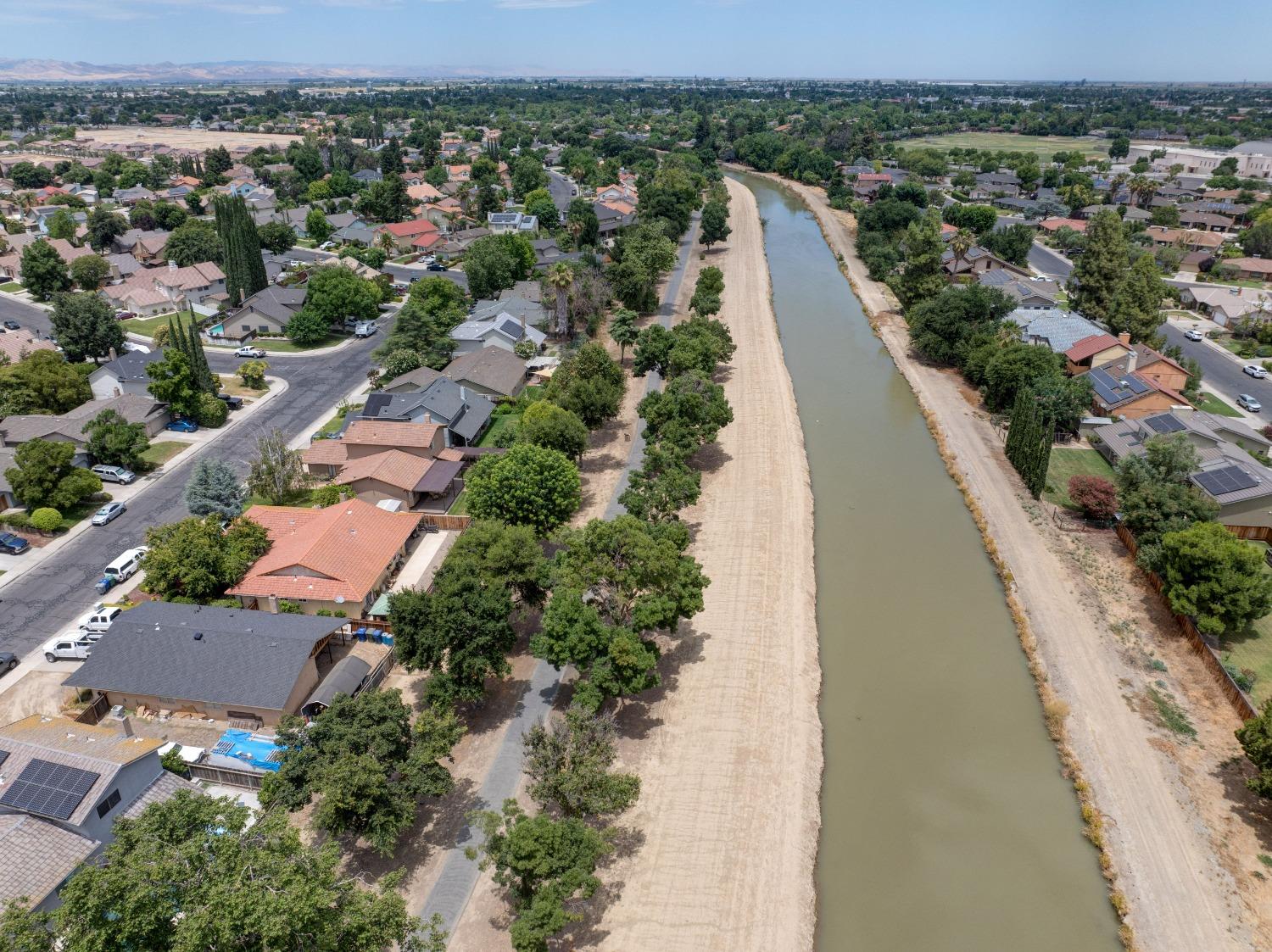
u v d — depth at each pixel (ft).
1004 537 229.45
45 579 205.77
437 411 265.34
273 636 166.50
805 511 243.40
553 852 114.11
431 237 543.80
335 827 122.62
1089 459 270.67
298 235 576.61
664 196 577.43
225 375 341.00
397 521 217.36
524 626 189.37
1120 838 140.67
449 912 124.57
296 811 141.90
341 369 351.46
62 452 229.04
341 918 97.81
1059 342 344.69
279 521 214.48
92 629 180.14
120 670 162.61
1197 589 180.45
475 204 622.54
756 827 142.00
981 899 131.95
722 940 123.03
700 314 355.56
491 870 131.34
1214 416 269.85
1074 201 621.72
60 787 125.80
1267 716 140.67
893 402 329.72
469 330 351.05
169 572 184.75
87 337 335.26
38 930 90.79
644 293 407.44
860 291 470.39
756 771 153.69
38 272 434.71
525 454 210.38
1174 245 508.94
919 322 359.05
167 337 356.79
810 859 137.59
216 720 160.04
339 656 177.88
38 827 122.83
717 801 147.02
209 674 160.35
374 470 235.61
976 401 322.34
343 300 384.47
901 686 178.19
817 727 165.58
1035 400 258.78
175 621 171.42
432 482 239.30
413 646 154.81
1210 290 426.51
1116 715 166.71
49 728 140.46
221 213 403.75
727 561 218.38
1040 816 147.13
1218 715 165.48
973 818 146.51
